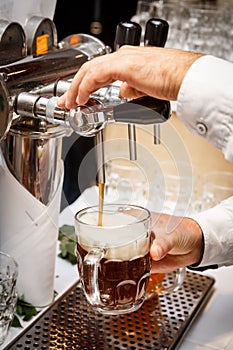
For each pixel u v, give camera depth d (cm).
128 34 79
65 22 153
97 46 98
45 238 89
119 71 68
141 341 85
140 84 69
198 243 89
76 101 71
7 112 73
